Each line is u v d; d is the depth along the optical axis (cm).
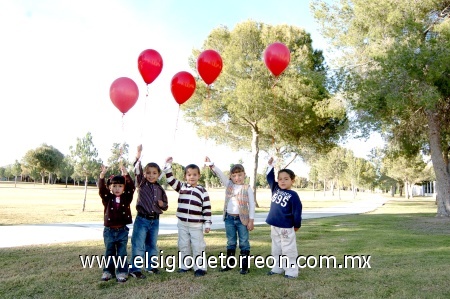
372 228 1009
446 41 1059
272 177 533
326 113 1405
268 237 797
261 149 2322
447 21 1098
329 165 4784
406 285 419
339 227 1030
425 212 1753
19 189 4834
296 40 1788
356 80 1280
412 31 1121
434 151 1362
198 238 488
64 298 375
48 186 6669
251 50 1708
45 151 6725
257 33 1697
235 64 1652
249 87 1555
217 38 1892
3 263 520
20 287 410
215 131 2016
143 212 484
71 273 468
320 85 1423
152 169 497
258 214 1595
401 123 1512
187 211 489
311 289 407
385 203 3022
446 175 1352
